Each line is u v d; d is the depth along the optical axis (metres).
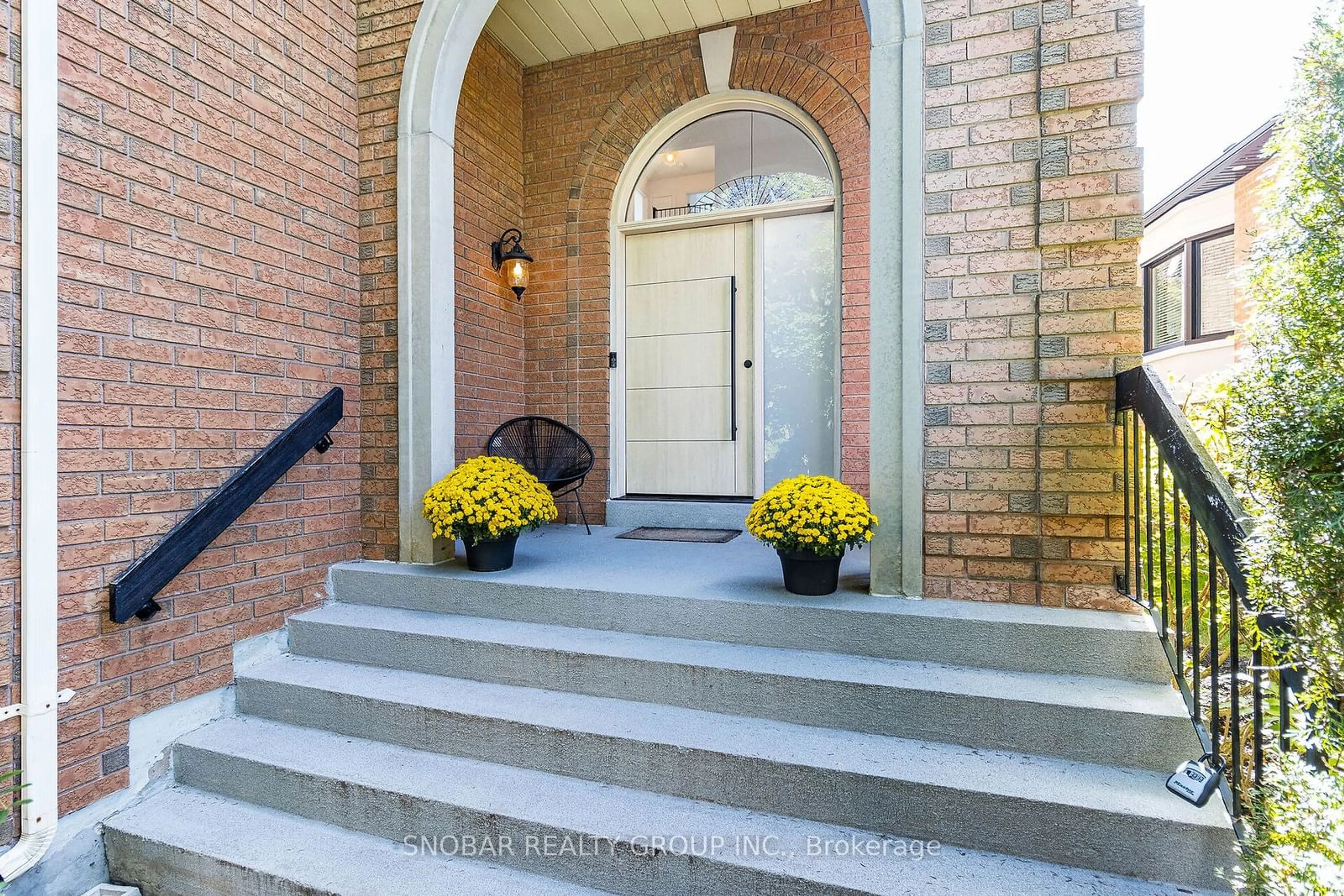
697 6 3.80
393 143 2.91
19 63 1.73
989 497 2.18
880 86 2.27
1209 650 2.47
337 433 2.82
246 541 2.40
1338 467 2.21
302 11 2.67
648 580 2.55
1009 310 2.15
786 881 1.47
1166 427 1.65
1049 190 2.10
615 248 4.30
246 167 2.39
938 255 2.22
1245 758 1.66
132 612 1.91
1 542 1.68
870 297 2.29
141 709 2.02
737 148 4.18
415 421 2.87
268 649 2.48
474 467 2.71
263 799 1.98
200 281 2.21
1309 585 1.27
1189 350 6.14
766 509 2.29
